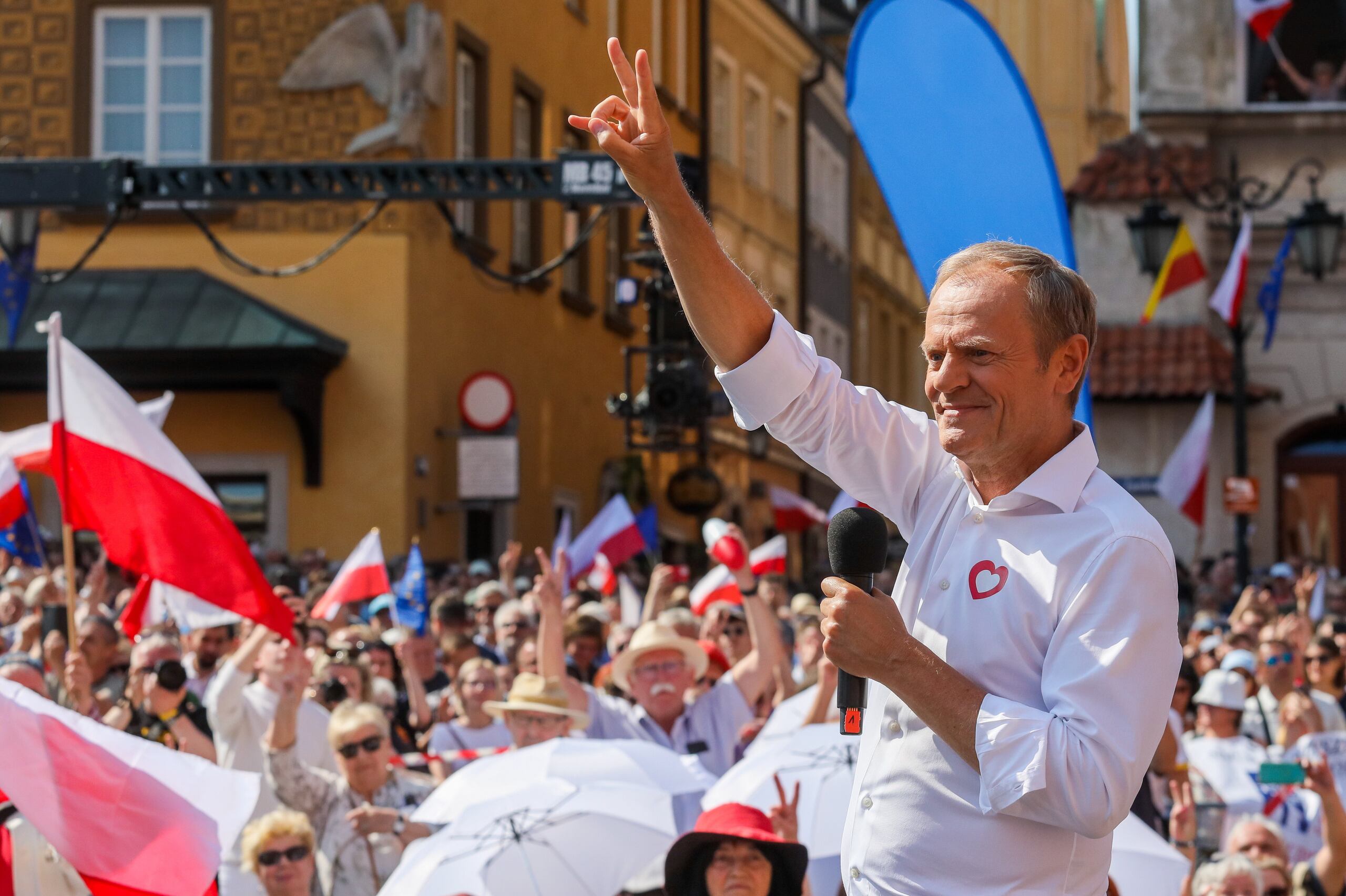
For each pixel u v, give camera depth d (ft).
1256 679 56.13
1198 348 134.72
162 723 41.55
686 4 171.53
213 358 108.68
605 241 155.43
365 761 39.14
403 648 59.00
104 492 42.50
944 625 16.30
